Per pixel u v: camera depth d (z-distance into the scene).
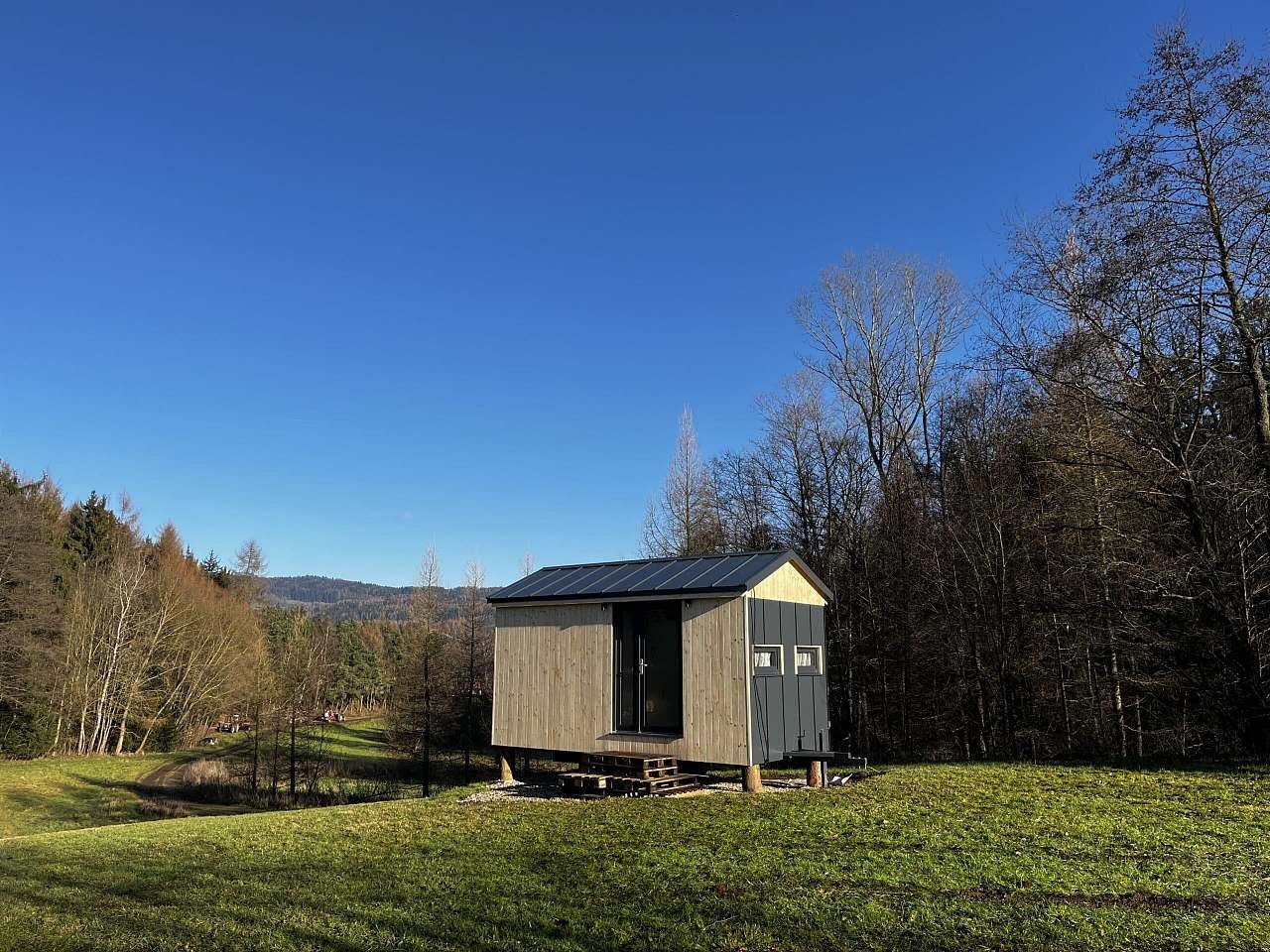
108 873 8.28
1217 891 5.95
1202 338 15.94
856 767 14.05
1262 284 14.62
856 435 29.08
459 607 39.97
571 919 5.88
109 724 42.53
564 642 13.83
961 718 22.64
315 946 5.59
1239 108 14.58
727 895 6.23
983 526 22.61
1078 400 17.86
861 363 29.20
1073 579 19.23
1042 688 21.16
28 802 27.52
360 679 72.19
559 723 13.64
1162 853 7.06
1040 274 17.88
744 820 9.21
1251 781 10.54
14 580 37.38
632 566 14.41
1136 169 15.60
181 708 46.12
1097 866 6.68
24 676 36.78
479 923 5.88
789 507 29.94
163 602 45.22
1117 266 15.85
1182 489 16.06
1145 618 16.94
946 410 26.98
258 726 32.16
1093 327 16.83
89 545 47.72
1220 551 15.41
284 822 10.98
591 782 11.88
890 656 25.23
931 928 5.35
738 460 33.00
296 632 62.41
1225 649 14.98
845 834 8.21
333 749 42.69
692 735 12.07
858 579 26.55
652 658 12.95
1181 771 11.84
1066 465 18.72
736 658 11.80
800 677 13.05
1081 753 19.36
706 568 13.09
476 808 11.25
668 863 7.33
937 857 7.13
